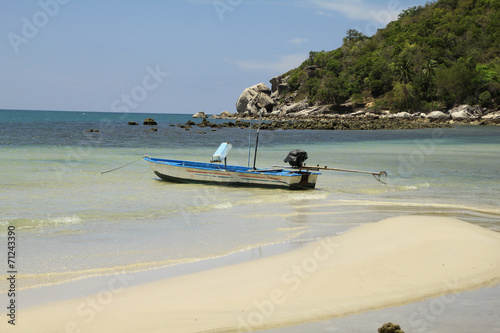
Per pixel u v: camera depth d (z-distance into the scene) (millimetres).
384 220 11469
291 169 18969
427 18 145250
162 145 40406
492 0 140500
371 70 131875
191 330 5777
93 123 85875
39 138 44719
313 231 11070
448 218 11531
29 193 16250
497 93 110938
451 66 118438
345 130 77812
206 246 9758
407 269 7762
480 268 7770
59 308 6430
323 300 6633
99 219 12359
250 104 155375
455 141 52062
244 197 16016
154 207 14102
